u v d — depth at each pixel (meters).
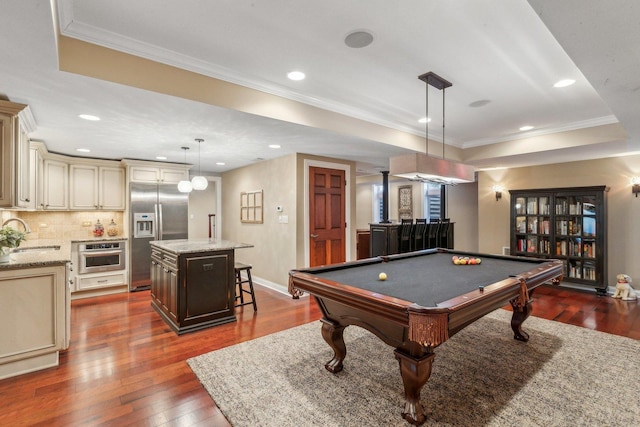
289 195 5.00
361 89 3.16
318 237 5.15
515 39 2.26
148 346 3.04
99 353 2.89
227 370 2.57
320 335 3.31
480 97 3.33
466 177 3.42
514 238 5.82
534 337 3.26
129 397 2.21
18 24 1.60
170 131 3.57
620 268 5.01
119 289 5.08
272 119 3.12
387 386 2.35
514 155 4.84
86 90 2.40
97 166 5.11
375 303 1.89
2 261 2.57
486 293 1.93
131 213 5.14
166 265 3.69
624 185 4.94
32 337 2.56
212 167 6.42
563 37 1.71
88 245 4.82
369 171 7.37
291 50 2.42
